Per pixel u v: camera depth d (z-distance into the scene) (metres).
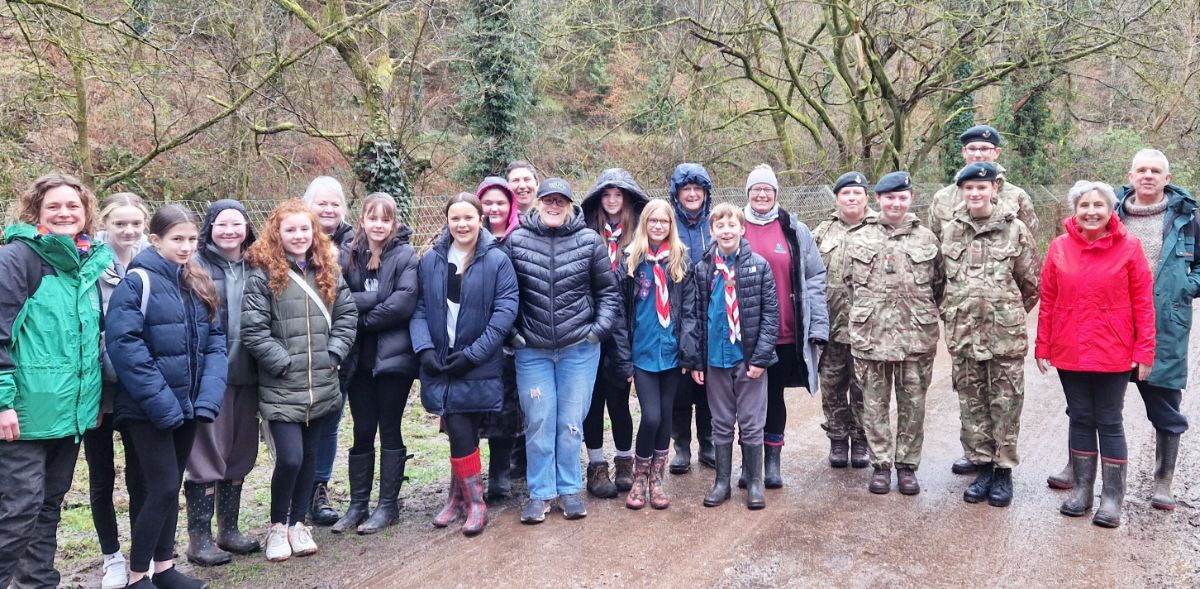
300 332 3.51
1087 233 3.89
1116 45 10.40
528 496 4.29
